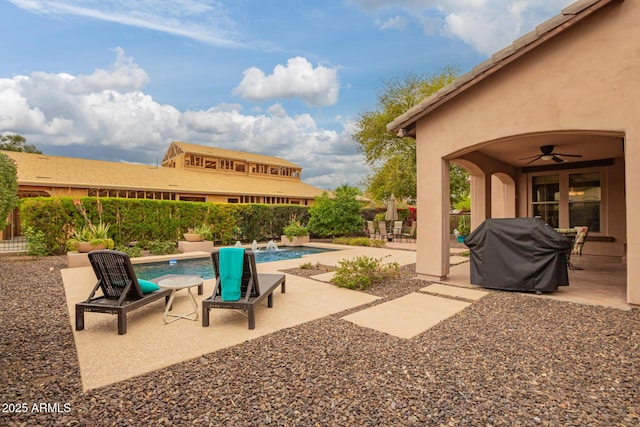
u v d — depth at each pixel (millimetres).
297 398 2742
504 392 2830
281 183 34625
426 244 7422
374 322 4609
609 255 10445
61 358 3473
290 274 8242
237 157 33625
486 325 4457
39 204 11016
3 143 35156
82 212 11664
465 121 6660
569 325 4402
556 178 11383
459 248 14219
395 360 3430
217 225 15562
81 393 2799
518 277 6109
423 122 7312
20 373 3145
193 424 2414
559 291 6199
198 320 4727
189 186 23922
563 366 3283
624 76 5059
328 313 5035
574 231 8539
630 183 5027
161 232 13688
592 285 6656
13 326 4457
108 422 2432
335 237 18172
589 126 5328
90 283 7105
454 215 20953
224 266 4520
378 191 24359
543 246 5965
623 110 5066
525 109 5922
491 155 9766
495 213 12367
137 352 3602
